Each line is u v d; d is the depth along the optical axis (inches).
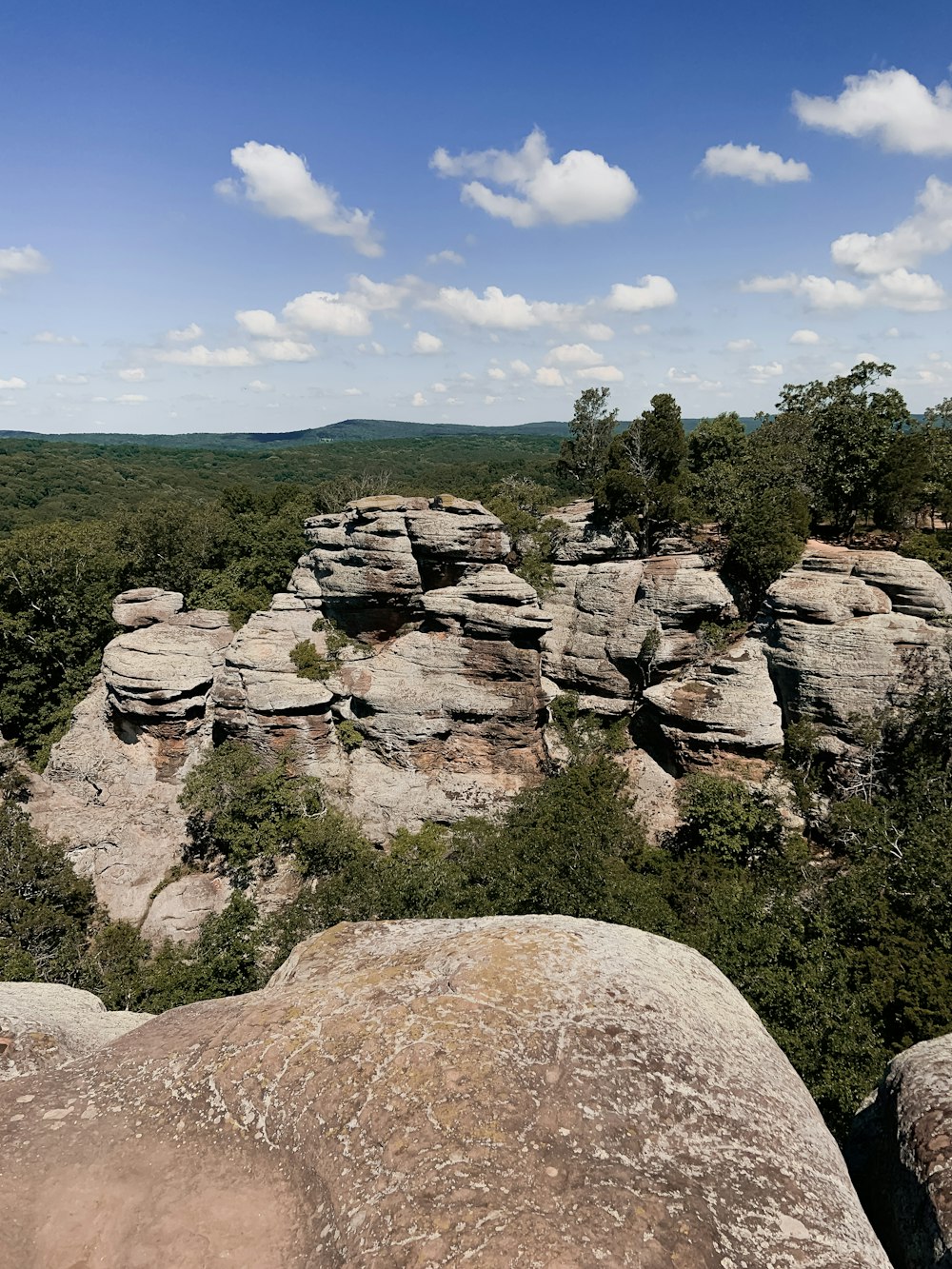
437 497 1834.4
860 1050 812.6
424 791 1680.6
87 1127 345.4
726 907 1115.3
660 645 1771.7
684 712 1604.3
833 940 1048.2
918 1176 336.2
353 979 420.5
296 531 2406.5
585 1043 352.5
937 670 1419.8
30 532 2082.9
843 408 2127.2
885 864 1155.9
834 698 1501.0
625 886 1131.9
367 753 1743.4
